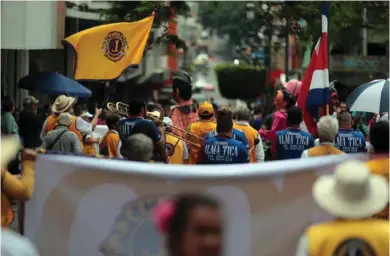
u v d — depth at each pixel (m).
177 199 4.83
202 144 10.47
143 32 12.29
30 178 6.62
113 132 12.62
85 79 12.27
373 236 5.45
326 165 6.43
